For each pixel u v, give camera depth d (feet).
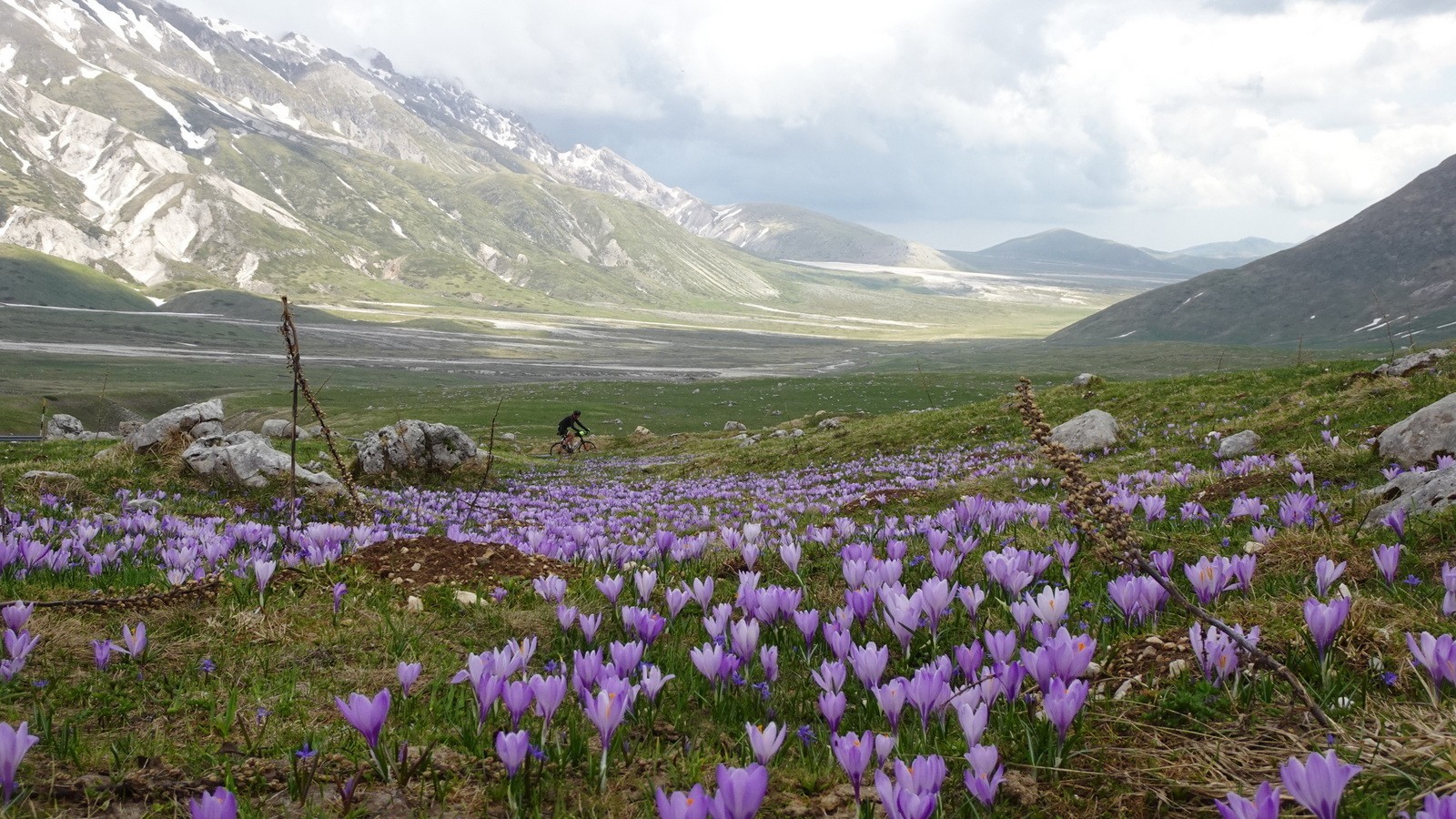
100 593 22.29
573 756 12.50
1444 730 11.28
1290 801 10.07
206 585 22.49
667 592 18.02
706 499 81.56
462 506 70.54
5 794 10.25
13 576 23.45
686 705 15.16
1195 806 10.43
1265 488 38.04
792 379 435.94
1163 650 15.38
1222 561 17.20
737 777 7.73
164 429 66.80
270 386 517.55
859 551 21.84
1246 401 91.97
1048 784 11.28
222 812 8.41
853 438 118.21
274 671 17.47
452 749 13.08
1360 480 38.01
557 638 19.89
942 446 104.99
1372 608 16.35
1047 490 56.34
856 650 12.94
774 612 17.60
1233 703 12.91
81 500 52.03
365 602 23.24
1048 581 22.90
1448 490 23.31
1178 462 64.59
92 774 12.15
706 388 391.65
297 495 58.59
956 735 12.89
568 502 78.23
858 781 9.36
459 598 23.82
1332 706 12.48
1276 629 15.85
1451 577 14.64
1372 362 100.42
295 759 12.35
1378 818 9.52
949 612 19.47
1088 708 13.38
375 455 89.76
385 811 11.16
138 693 15.93
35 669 16.88
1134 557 11.92
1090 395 113.29
